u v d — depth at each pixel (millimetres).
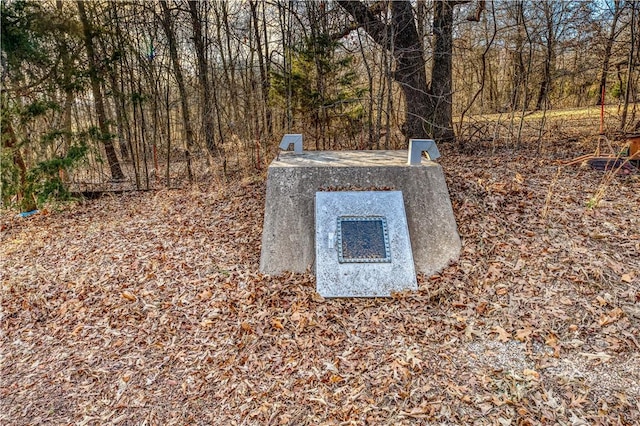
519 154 8695
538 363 3547
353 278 4879
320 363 3768
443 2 9586
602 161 7121
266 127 10555
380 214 5320
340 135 10578
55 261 6117
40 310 4910
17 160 8102
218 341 4152
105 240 6645
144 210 8141
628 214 5309
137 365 3930
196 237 6266
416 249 5234
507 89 13617
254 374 3715
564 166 7297
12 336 4500
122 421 3332
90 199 9562
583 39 10703
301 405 3344
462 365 3613
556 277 4477
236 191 8148
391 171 5762
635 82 11133
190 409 3402
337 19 10672
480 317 4195
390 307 4539
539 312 4098
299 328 4254
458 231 5449
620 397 3129
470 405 3193
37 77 8156
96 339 4328
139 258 5797
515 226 5402
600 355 3527
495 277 4664
